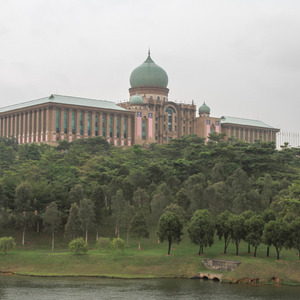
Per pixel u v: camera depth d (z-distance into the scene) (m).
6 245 143.50
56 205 156.00
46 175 196.00
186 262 136.38
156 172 189.88
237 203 159.25
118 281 128.75
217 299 113.81
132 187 173.62
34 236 160.62
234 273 129.12
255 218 138.75
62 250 152.25
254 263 131.38
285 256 138.62
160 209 160.75
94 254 143.50
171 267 135.38
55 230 158.25
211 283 127.38
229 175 196.25
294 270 129.50
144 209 176.25
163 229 140.00
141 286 124.19
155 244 155.25
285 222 134.88
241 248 148.12
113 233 164.50
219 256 139.38
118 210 160.25
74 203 156.25
